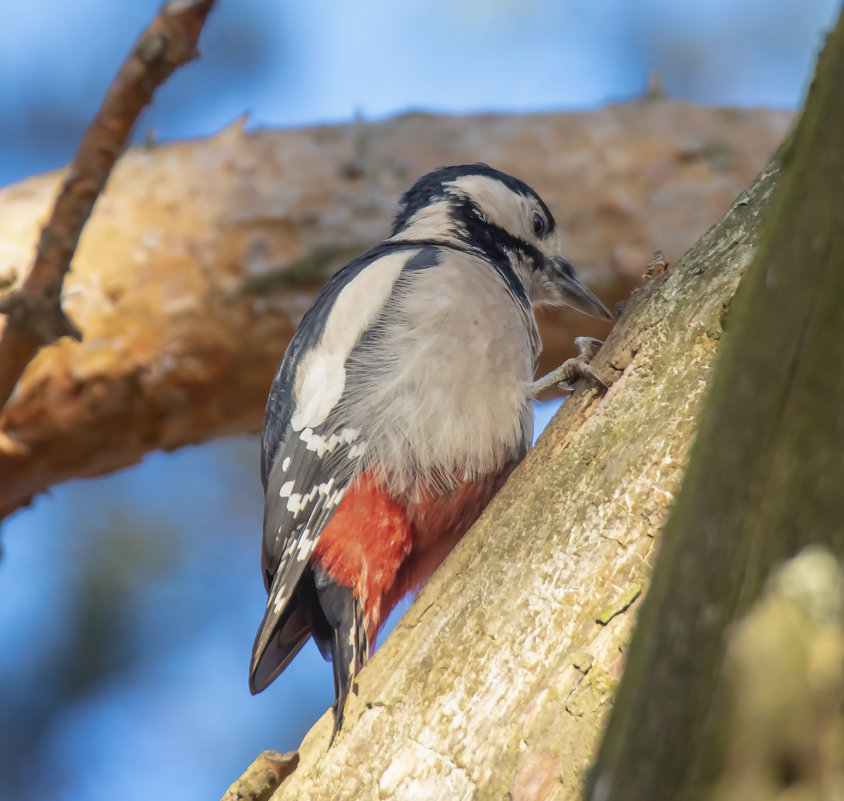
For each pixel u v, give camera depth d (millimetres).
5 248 9758
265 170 10477
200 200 10266
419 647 5000
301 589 7250
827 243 2588
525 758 4559
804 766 2012
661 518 4801
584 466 5055
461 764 4672
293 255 10250
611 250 10883
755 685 2059
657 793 2539
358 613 6848
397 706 4922
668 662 2621
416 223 8766
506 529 5094
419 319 7215
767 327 2650
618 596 4703
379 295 7461
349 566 6922
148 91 5164
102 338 9875
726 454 2652
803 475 2482
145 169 10398
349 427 7051
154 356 10008
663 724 2584
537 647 4750
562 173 11055
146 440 10367
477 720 4719
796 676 2029
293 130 10938
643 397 5117
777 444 2561
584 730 4508
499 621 4871
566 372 6945
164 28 5086
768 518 2521
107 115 5191
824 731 2010
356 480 6973
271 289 10164
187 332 10062
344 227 10352
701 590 2611
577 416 5273
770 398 2602
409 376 7055
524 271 8969
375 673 5094
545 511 5035
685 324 5168
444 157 10930
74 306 9844
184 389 10219
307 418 7227
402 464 6941
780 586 2131
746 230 5250
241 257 10141
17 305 5320
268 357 10250
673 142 11211
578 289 9234
